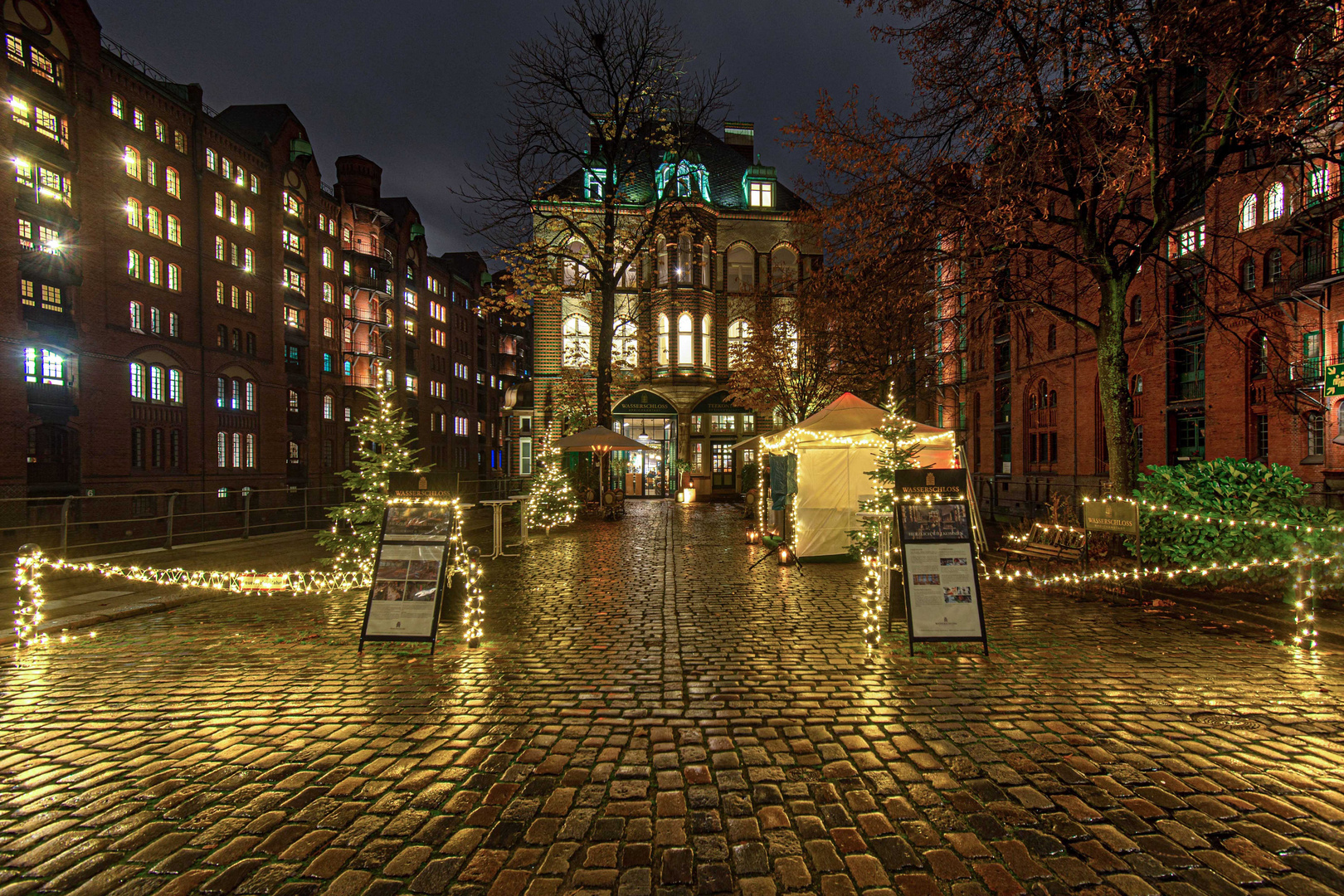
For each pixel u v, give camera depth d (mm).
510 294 23922
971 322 12461
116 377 29391
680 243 33750
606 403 22078
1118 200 11047
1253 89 9289
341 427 46219
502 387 78438
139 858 2787
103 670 5453
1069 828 3000
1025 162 9594
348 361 48219
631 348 32719
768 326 26422
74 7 27203
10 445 25328
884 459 10156
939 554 6090
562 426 31906
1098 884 2600
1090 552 9664
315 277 43125
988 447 38469
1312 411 18609
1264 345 20391
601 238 27469
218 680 5195
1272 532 7914
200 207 33969
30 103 25938
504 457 77750
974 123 10086
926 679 5203
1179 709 4492
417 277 56719
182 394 33000
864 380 23328
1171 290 24562
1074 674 5312
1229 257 20047
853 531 11648
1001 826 3020
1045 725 4223
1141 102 10156
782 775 3543
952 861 2748
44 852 2824
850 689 4961
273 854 2812
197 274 33812
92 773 3568
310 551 12531
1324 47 8359
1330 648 6066
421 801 3264
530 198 21172
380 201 52406
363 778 3508
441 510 6305
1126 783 3432
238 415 36344
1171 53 8469
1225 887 2580
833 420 11867
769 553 13266
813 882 2613
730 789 3385
